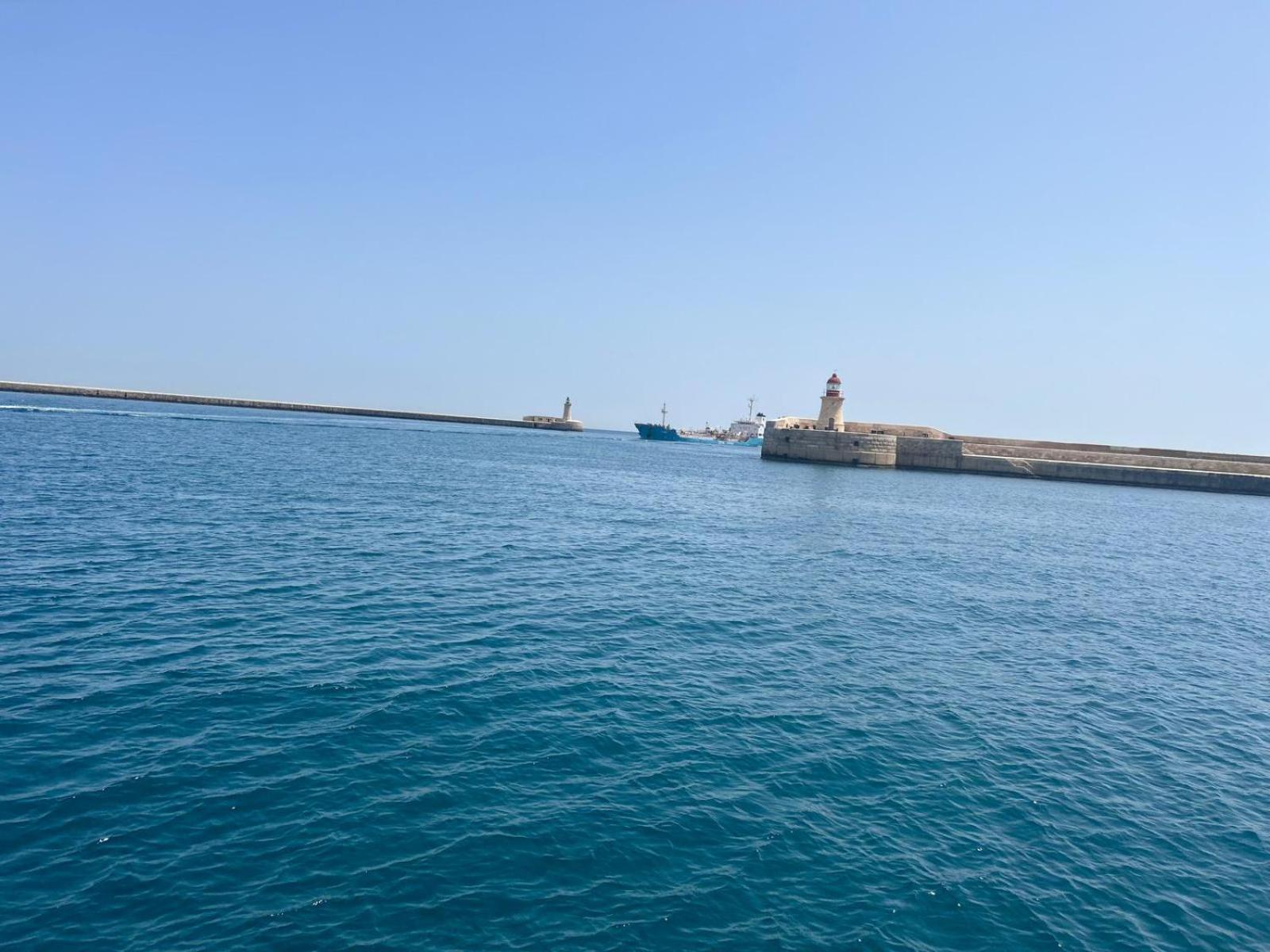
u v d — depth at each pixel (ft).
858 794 34.30
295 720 36.91
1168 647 63.21
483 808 30.58
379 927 23.70
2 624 47.50
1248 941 26.45
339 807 29.84
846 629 61.11
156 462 144.66
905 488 214.48
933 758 38.63
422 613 56.18
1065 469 292.40
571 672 46.32
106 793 29.53
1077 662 57.11
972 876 28.91
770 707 43.52
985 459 296.92
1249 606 82.48
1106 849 31.53
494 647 49.70
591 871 27.25
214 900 24.29
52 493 96.94
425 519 99.66
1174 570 103.14
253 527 84.58
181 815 28.53
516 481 167.63
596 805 31.50
